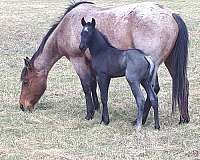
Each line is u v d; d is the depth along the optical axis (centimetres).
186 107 773
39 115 839
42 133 738
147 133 733
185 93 769
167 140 703
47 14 2158
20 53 1391
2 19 2009
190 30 1694
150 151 658
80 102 931
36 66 875
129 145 685
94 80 848
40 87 879
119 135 729
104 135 729
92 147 677
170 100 927
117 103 912
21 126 775
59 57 883
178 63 768
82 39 758
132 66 732
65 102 931
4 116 830
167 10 773
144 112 780
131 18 767
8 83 1056
